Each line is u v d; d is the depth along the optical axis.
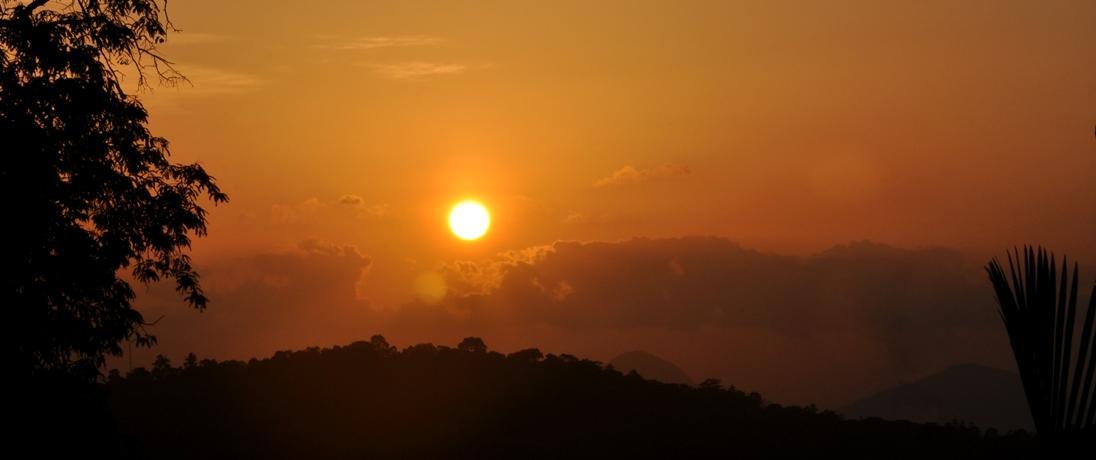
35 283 16.56
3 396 16.34
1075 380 5.30
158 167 17.94
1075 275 5.38
